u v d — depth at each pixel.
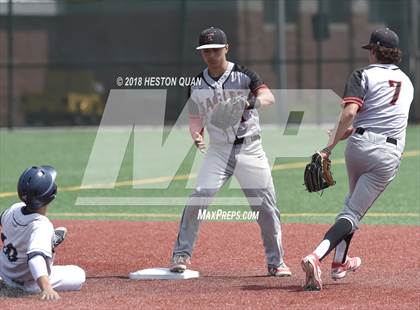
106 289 26.53
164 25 117.94
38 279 23.94
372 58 27.03
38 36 116.62
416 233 36.88
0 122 107.19
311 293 25.47
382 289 26.12
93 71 109.75
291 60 96.44
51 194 24.67
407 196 48.66
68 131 96.12
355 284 27.05
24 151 74.62
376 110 26.17
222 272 29.73
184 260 28.48
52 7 117.38
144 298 24.88
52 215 43.19
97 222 40.78
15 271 25.05
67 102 105.38
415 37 94.31
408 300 24.47
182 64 97.06
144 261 31.88
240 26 113.50
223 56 27.41
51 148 77.06
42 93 106.62
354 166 26.52
